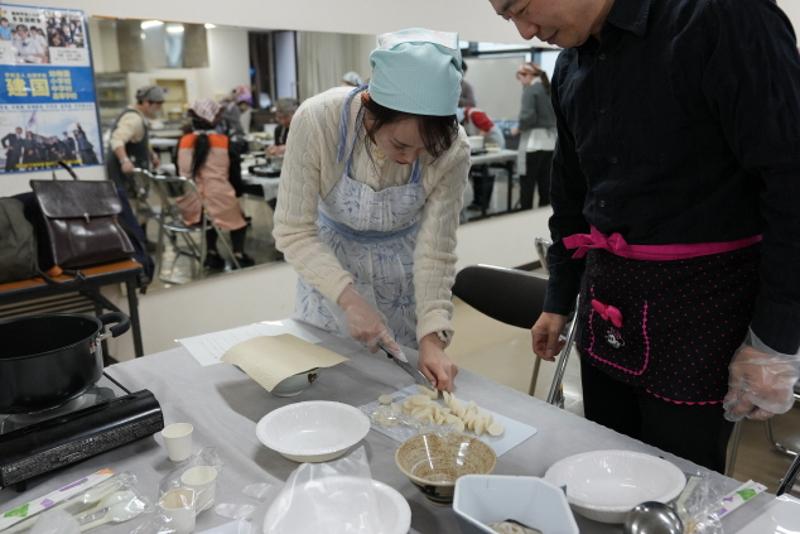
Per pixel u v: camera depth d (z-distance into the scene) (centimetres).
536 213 458
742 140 88
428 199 138
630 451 90
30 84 236
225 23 280
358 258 146
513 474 90
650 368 108
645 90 97
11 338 103
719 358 102
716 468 108
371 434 102
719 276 100
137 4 256
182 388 120
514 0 94
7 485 86
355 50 328
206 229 293
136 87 262
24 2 229
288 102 308
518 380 282
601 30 100
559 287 134
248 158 301
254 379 113
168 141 275
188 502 79
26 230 208
